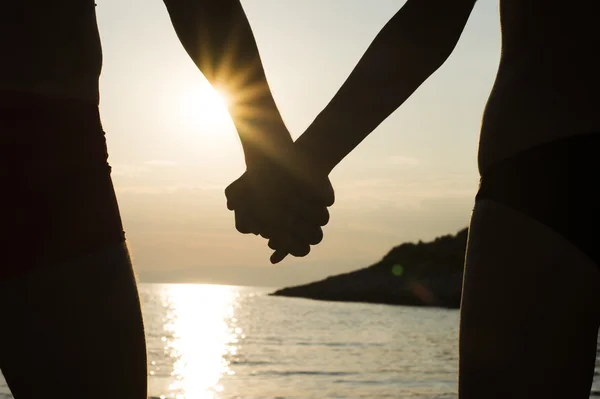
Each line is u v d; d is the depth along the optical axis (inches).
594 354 44.2
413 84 54.0
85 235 43.7
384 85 53.7
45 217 43.0
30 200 42.9
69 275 43.2
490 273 43.8
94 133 45.0
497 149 44.8
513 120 44.4
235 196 57.2
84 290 43.3
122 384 43.6
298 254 57.5
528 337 42.8
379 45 53.8
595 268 42.9
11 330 43.0
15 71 43.0
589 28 44.4
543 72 44.6
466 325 44.6
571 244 42.7
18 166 42.8
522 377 42.8
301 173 55.5
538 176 43.3
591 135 43.1
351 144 55.2
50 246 43.0
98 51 46.2
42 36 43.7
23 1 43.5
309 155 55.2
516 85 45.2
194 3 53.4
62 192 43.4
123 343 43.8
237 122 56.2
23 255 42.8
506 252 43.5
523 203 43.4
